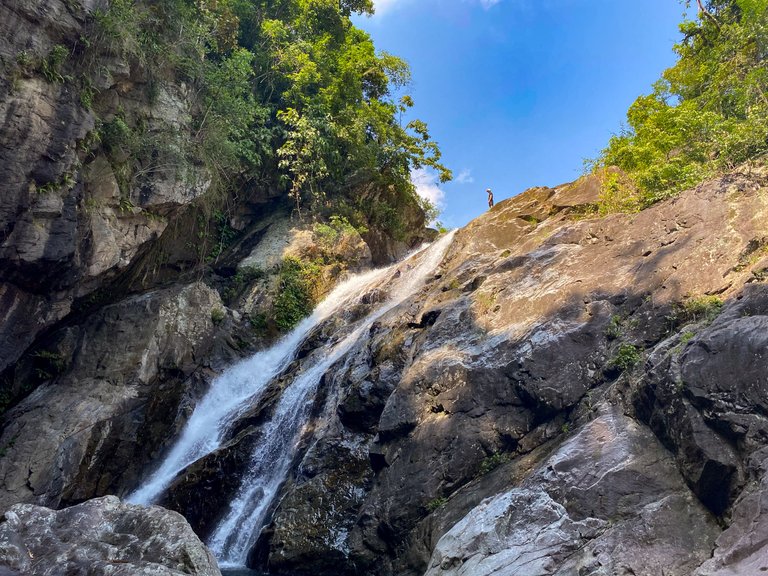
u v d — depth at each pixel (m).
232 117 21.91
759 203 10.23
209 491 14.09
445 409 11.06
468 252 17.86
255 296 22.66
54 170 14.73
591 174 18.25
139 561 6.18
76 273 16.30
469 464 10.41
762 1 15.59
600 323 10.57
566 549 7.12
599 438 8.68
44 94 14.40
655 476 7.78
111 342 18.30
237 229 26.17
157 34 18.62
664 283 10.34
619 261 11.61
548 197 19.00
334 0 30.06
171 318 19.39
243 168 23.97
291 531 11.27
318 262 24.39
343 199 27.80
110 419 16.61
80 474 15.59
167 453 17.39
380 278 22.47
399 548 10.23
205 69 21.09
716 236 10.30
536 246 14.96
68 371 17.75
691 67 19.19
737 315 8.24
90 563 5.86
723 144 12.45
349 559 10.60
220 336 20.53
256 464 14.65
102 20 15.56
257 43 27.72
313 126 25.97
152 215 18.55
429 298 15.28
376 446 11.73
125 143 17.38
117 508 7.20
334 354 16.80
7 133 13.70
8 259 14.44
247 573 11.20
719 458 7.11
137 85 17.91
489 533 7.62
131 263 19.27
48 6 14.37
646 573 6.46
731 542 6.18
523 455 10.06
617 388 9.35
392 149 29.72
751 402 7.18
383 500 10.77
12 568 5.93
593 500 7.81
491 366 11.08
